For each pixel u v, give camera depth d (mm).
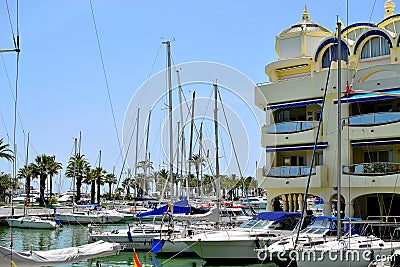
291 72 40469
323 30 41062
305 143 37062
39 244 36188
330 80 35719
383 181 32531
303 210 23812
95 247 17938
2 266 14867
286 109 40531
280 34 40875
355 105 36844
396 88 33344
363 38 36094
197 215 32812
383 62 35562
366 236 24891
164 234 30016
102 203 91625
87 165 94375
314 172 35719
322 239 23875
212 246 25422
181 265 26203
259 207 71188
